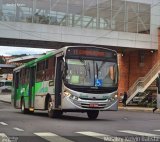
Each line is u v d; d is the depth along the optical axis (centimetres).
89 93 2055
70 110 2109
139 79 5078
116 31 4847
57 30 4541
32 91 2648
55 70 2158
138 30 4997
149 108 4200
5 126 1642
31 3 4459
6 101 6228
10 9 4394
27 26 4434
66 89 2041
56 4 4556
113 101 2108
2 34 4362
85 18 4684
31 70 2716
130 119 2231
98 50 2116
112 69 2131
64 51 2067
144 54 5238
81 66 2072
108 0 4803
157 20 5116
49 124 1759
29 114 2714
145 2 5041
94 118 2256
